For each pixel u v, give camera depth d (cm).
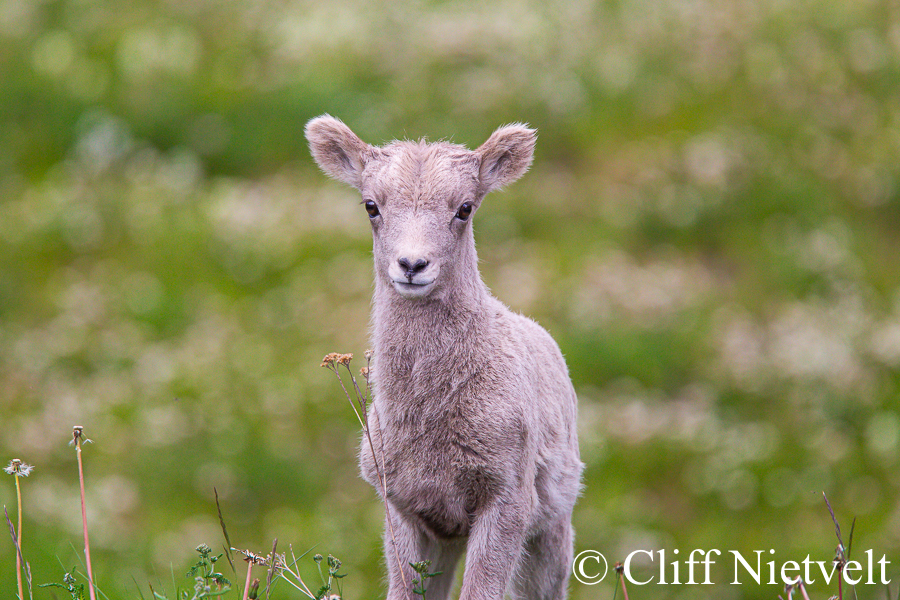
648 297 3544
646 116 4325
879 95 4566
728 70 4519
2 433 3066
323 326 3412
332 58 4494
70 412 3119
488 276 3575
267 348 3353
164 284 3616
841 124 4406
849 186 4175
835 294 3712
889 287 3853
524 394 1519
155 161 4150
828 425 3250
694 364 3394
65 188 4003
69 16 4794
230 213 3847
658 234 3891
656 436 3158
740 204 3981
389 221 1498
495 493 1500
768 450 3153
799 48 4641
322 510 2908
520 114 4225
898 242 4084
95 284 3609
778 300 3688
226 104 4372
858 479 3108
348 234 3791
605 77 4434
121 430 3081
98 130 4209
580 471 1780
